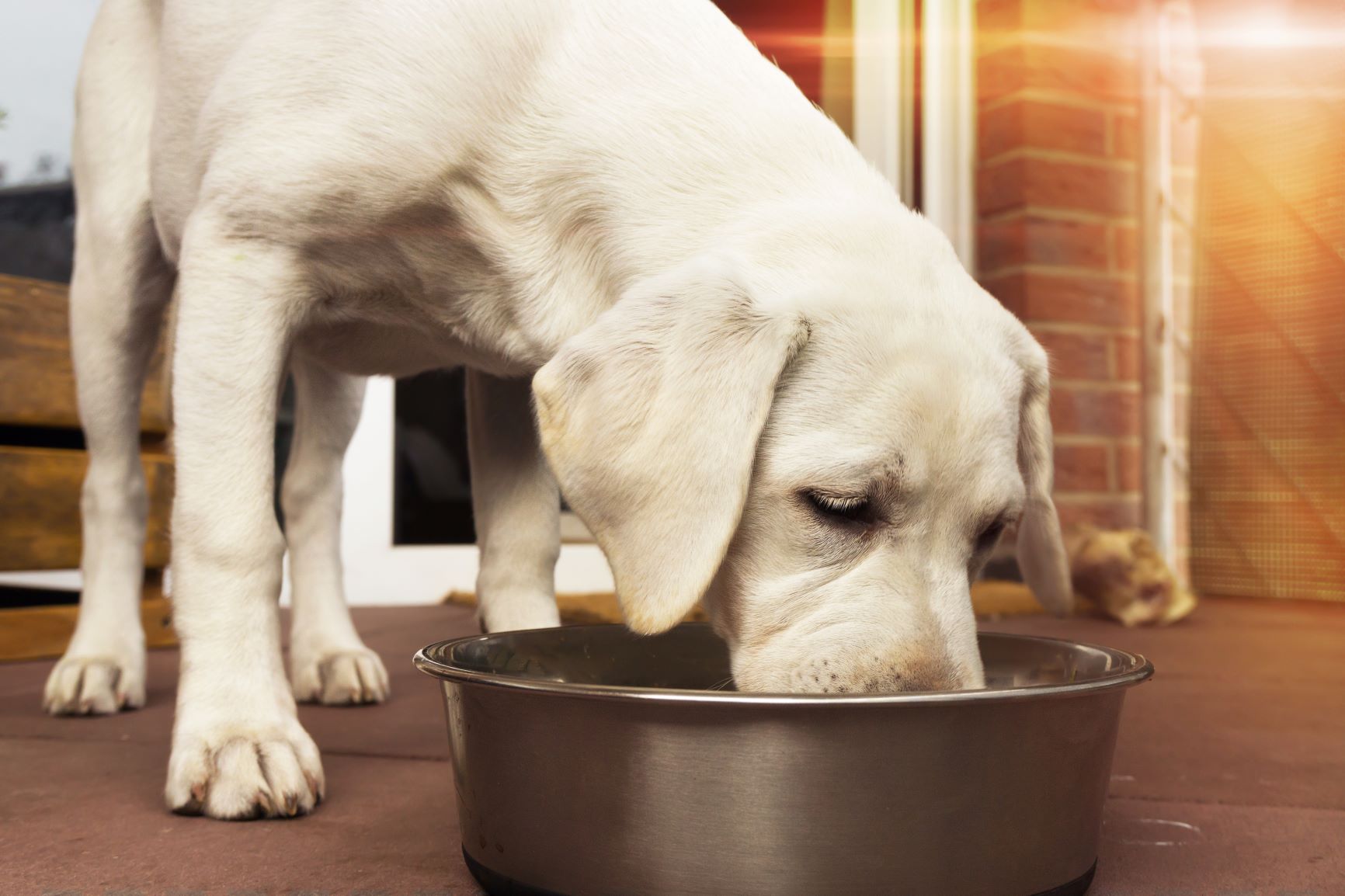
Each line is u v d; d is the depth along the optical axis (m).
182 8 1.76
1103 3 4.14
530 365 1.57
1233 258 4.22
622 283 1.42
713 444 1.16
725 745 0.92
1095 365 4.15
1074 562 3.49
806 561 1.27
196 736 1.33
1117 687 1.00
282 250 1.47
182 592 1.39
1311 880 1.12
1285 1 4.04
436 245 1.51
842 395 1.24
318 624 2.14
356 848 1.19
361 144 1.44
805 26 4.32
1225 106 4.21
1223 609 3.86
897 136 4.27
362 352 1.79
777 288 1.27
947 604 1.25
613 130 1.45
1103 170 4.16
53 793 1.43
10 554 2.72
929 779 0.92
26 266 3.75
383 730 1.82
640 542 1.16
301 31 1.50
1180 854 1.21
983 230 4.20
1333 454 3.98
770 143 1.44
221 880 1.09
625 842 0.95
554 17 1.51
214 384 1.42
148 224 1.94
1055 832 0.98
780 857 0.91
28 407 2.81
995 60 4.14
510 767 1.01
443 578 4.04
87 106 1.99
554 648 1.41
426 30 1.45
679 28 1.52
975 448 1.26
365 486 3.92
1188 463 4.36
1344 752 1.71
